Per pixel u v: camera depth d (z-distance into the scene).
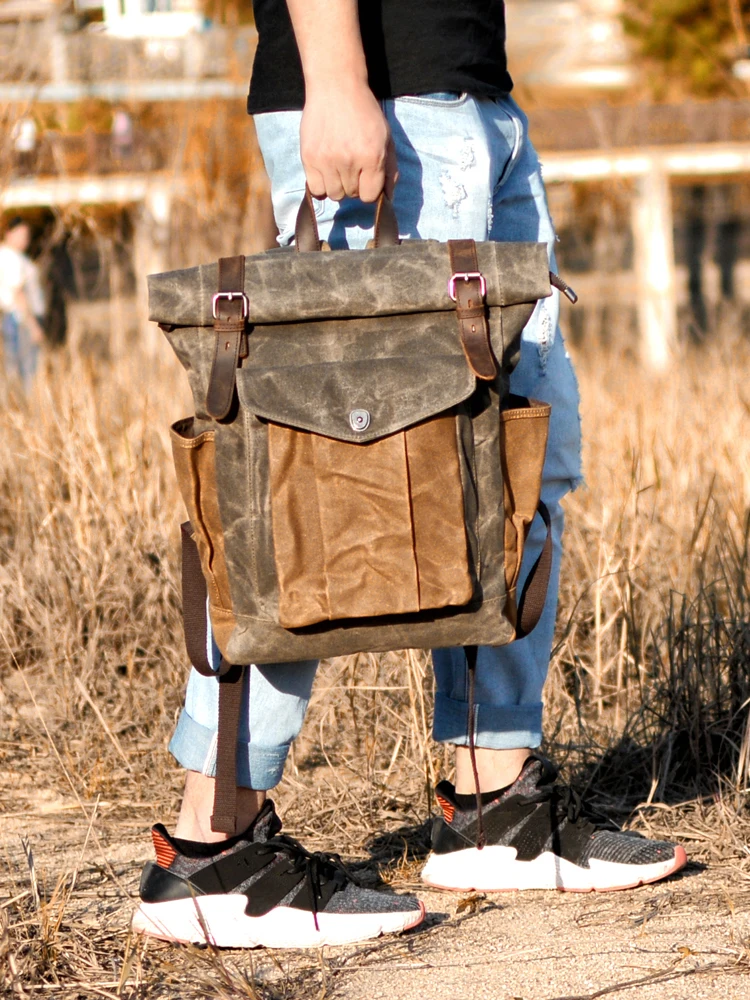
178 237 21.48
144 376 18.48
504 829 7.16
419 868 7.59
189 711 6.52
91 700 9.84
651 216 44.06
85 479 13.36
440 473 5.69
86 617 12.12
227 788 6.21
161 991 5.86
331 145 5.99
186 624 6.23
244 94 22.30
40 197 20.83
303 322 5.75
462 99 6.54
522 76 46.19
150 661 11.72
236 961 6.24
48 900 7.00
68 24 21.80
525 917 6.77
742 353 22.02
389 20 6.44
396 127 6.46
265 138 6.81
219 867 6.33
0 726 10.29
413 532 5.65
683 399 18.83
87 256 23.22
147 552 12.80
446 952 6.29
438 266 5.81
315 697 10.24
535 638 7.32
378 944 6.41
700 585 10.46
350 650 5.76
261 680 6.32
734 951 6.14
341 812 8.44
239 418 5.67
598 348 26.17
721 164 44.47
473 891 7.20
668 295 29.02
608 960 6.10
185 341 5.77
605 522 12.09
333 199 6.15
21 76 17.20
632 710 10.10
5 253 22.72
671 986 5.78
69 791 9.14
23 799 9.09
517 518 5.97
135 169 21.56
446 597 5.65
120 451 14.52
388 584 5.62
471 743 6.46
